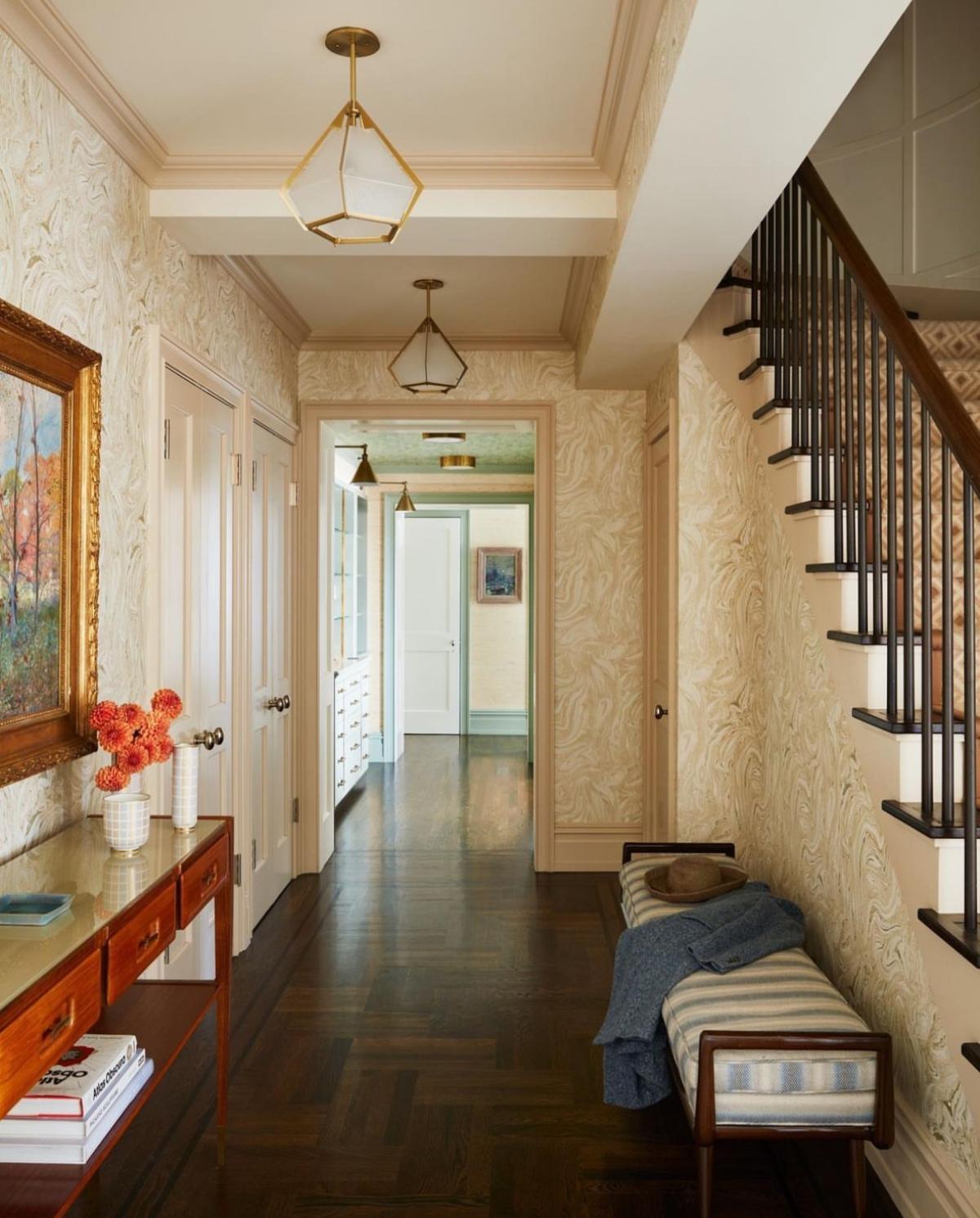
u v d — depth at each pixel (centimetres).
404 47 238
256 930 418
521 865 525
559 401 507
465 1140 252
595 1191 231
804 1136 205
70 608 235
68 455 233
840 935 279
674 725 402
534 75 252
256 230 311
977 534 291
